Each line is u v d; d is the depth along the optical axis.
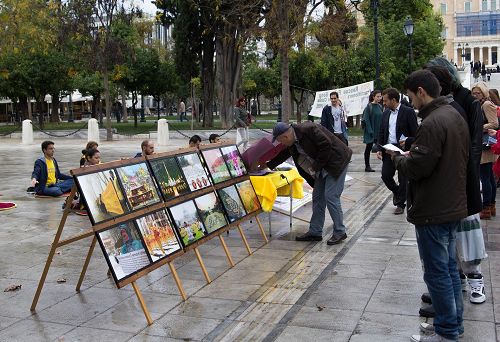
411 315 4.88
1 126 43.56
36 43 26.55
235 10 25.62
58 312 5.21
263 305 5.25
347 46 29.88
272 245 7.43
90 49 30.17
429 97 4.13
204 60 35.22
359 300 5.27
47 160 12.02
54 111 46.94
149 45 45.12
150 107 83.75
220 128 34.47
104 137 31.42
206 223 6.21
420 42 33.94
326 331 4.60
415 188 4.16
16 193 12.52
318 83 29.86
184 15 32.72
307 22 22.27
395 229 8.10
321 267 6.38
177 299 5.48
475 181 4.30
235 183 7.16
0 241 7.98
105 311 5.21
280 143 7.66
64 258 7.01
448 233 4.12
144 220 5.24
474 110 5.77
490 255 6.55
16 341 4.58
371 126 14.22
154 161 5.72
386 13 39.50
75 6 28.55
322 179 7.50
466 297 5.24
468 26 97.00
